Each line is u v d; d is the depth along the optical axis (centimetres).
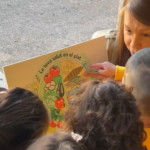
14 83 82
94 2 298
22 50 231
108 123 59
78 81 97
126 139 59
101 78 101
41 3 289
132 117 61
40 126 60
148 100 71
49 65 88
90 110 62
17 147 56
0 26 255
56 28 258
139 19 92
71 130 63
